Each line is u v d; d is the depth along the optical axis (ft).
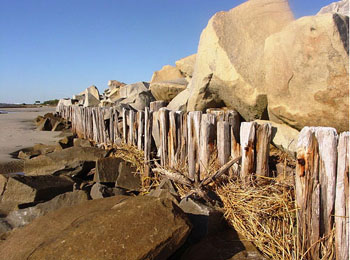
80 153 23.58
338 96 13.14
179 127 17.63
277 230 10.91
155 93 39.83
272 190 12.32
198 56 21.77
